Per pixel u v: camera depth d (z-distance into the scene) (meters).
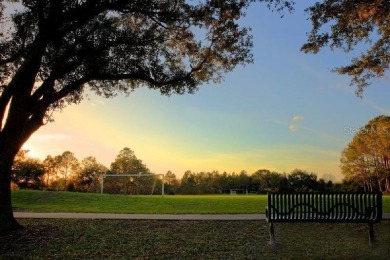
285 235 13.12
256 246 11.84
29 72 14.38
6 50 16.70
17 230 14.37
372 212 11.73
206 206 21.17
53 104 18.30
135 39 16.33
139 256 11.01
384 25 17.92
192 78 17.44
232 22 16.98
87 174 78.88
